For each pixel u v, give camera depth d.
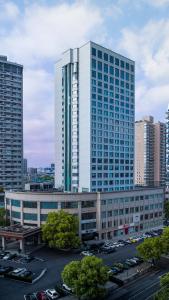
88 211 112.75
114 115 146.00
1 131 186.00
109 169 143.12
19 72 193.38
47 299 62.31
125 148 152.62
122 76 151.00
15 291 65.75
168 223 149.75
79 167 139.25
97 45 136.75
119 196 122.75
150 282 71.50
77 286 57.50
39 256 91.38
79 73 138.88
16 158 193.00
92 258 61.50
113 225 120.38
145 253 79.06
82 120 137.62
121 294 64.94
